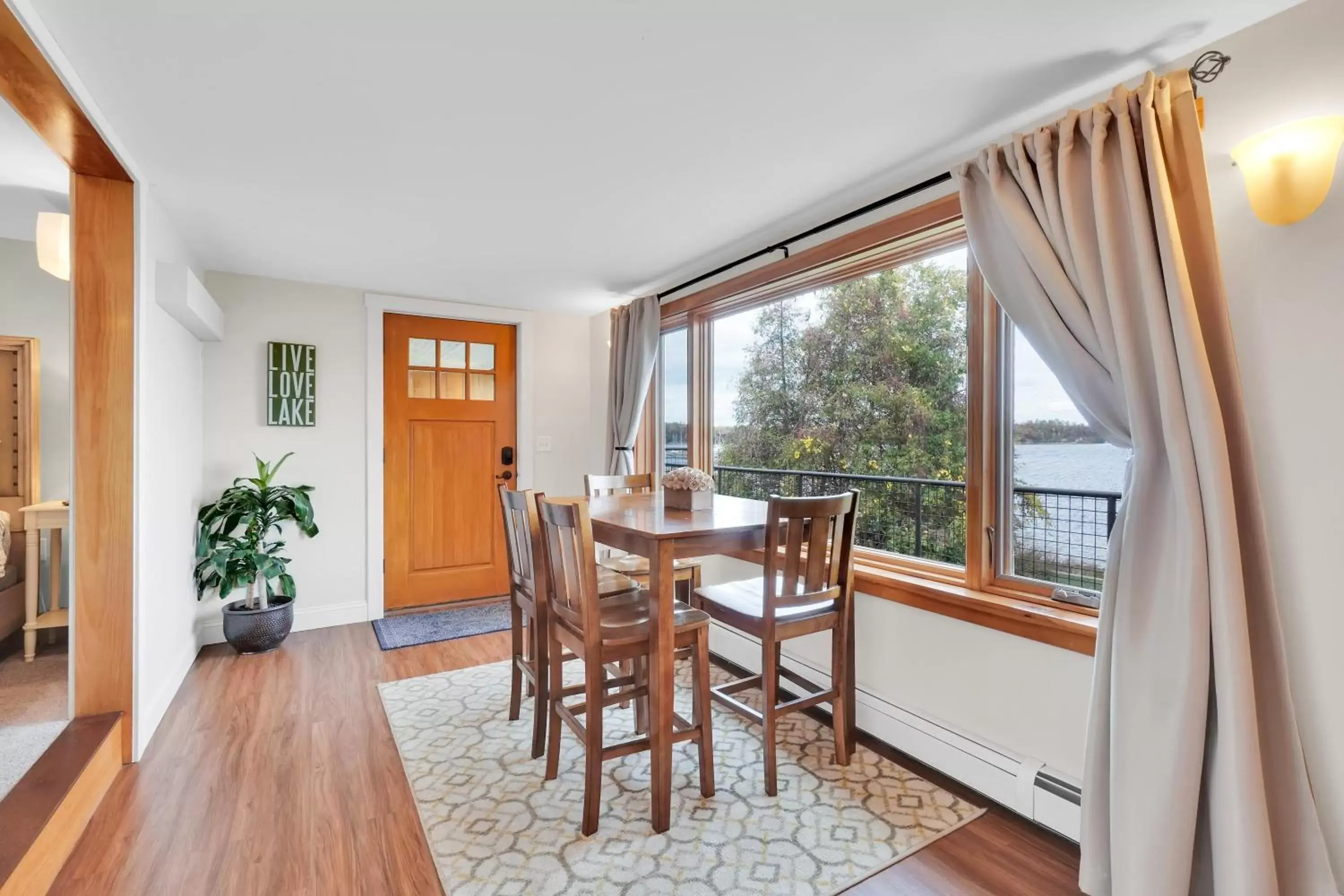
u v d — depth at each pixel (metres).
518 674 2.51
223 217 2.62
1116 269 1.49
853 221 2.53
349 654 3.27
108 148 1.90
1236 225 1.44
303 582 3.71
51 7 1.34
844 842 1.74
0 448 3.18
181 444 2.86
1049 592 1.93
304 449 3.70
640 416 3.92
